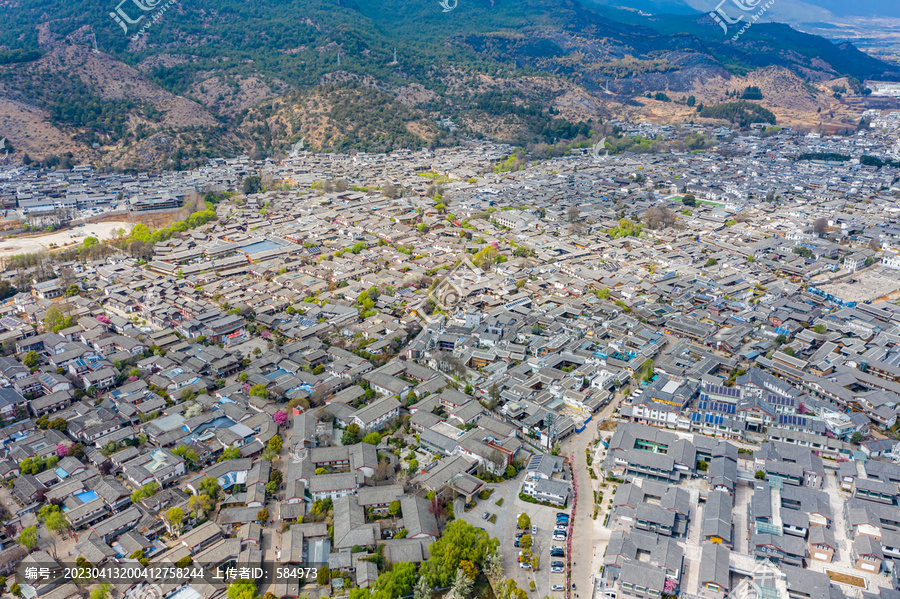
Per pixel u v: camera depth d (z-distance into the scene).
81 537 193.12
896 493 197.75
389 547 184.38
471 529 186.38
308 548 188.12
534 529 198.12
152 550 188.25
